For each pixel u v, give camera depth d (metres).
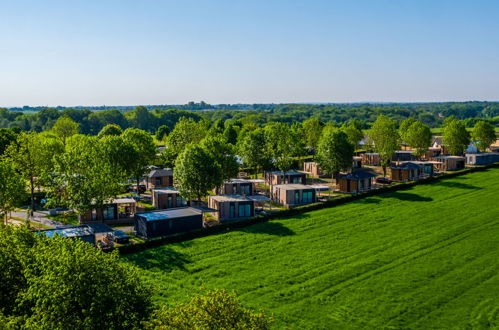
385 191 89.00
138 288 31.50
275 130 102.81
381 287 44.62
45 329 27.39
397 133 114.81
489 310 39.66
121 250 54.31
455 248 55.47
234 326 23.64
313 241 59.00
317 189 92.06
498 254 53.06
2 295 32.22
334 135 96.06
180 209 69.25
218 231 63.62
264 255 53.88
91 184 61.25
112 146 83.38
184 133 120.00
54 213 74.50
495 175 106.38
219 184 73.44
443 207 76.31
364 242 58.38
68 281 28.84
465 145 131.00
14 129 139.75
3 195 57.50
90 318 27.25
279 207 82.06
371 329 37.00
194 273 48.53
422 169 110.75
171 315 25.34
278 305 41.12
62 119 154.25
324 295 43.00
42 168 77.75
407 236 60.59
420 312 39.59
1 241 35.19
